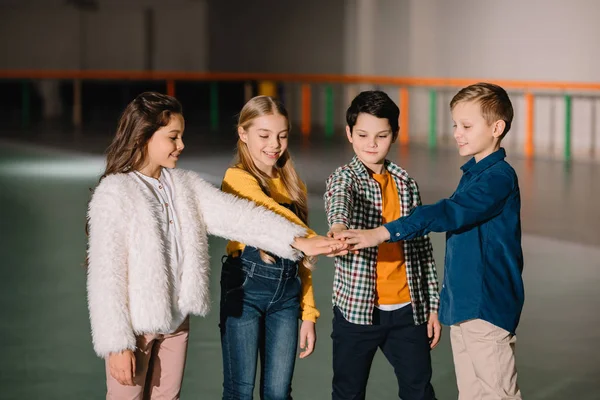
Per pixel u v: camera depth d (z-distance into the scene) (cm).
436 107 1552
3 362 474
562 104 1352
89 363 475
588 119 1324
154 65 2070
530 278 635
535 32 1386
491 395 327
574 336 513
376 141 345
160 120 313
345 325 346
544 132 1380
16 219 855
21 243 755
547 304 574
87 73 1811
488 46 1457
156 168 321
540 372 457
